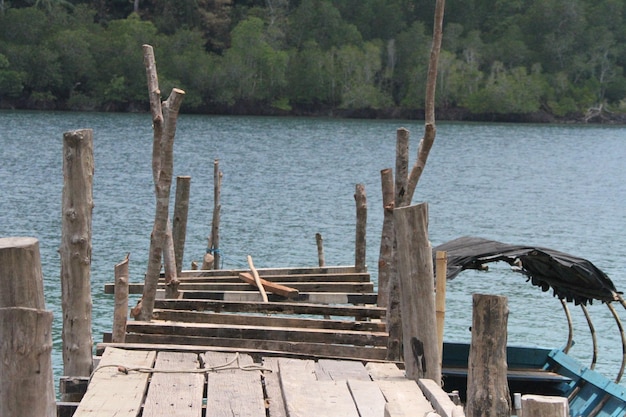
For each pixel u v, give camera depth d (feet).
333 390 32.48
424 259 33.86
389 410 29.94
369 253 118.01
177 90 43.14
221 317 44.91
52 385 22.43
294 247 123.85
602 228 159.33
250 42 447.01
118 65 424.05
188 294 50.47
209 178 214.07
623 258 129.29
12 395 21.33
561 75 502.38
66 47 414.21
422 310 33.96
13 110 405.59
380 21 508.12
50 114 393.70
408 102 472.03
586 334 83.10
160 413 29.01
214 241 72.64
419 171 41.52
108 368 34.09
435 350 34.09
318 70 457.68
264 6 492.95
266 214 155.74
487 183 231.30
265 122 411.54
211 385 32.48
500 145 354.74
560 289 58.70
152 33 432.25
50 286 90.38
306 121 429.38
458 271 52.75
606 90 521.24
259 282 51.78
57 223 139.95
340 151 299.79
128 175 210.18
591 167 288.51
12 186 182.09
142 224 139.33
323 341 41.11
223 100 439.63
